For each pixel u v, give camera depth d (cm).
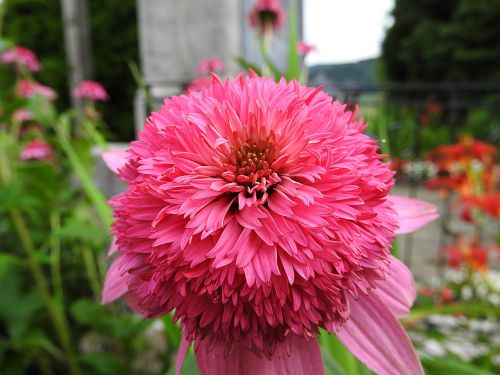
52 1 80
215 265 6
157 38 35
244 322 7
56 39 81
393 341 8
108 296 9
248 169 7
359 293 8
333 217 7
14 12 77
